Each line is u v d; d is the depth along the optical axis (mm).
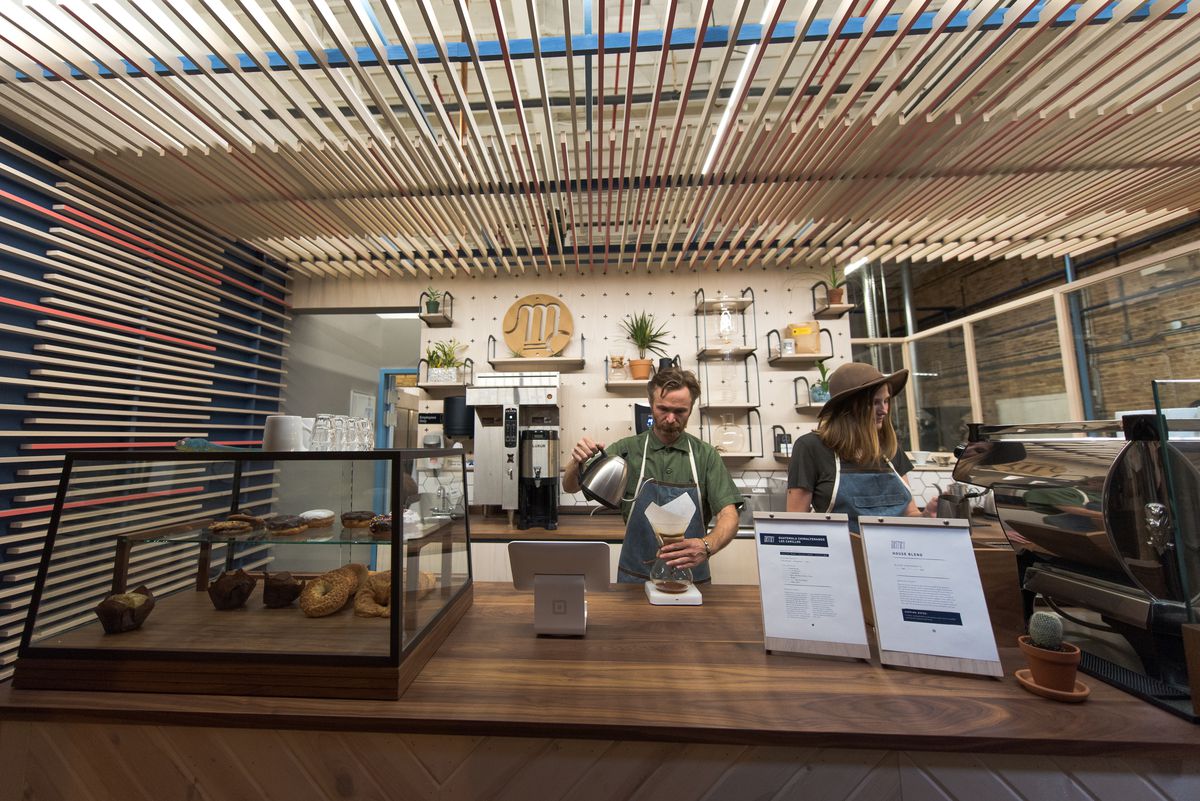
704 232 2631
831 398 1508
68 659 938
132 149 1848
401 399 3371
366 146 1813
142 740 875
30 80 1509
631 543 1803
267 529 1081
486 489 2789
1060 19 1345
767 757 796
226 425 2859
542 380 2877
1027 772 768
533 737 815
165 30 1298
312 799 846
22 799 875
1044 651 831
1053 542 989
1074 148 1880
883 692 853
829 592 1006
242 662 906
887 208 2371
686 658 995
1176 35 1414
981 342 3256
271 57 1509
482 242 2689
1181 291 2344
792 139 1811
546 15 2148
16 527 1792
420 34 2236
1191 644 755
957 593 935
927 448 3607
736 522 1570
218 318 2814
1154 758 727
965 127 1742
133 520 1074
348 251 2830
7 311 1794
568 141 2029
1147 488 828
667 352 3279
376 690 868
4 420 1795
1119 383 2576
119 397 2242
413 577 995
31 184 1844
